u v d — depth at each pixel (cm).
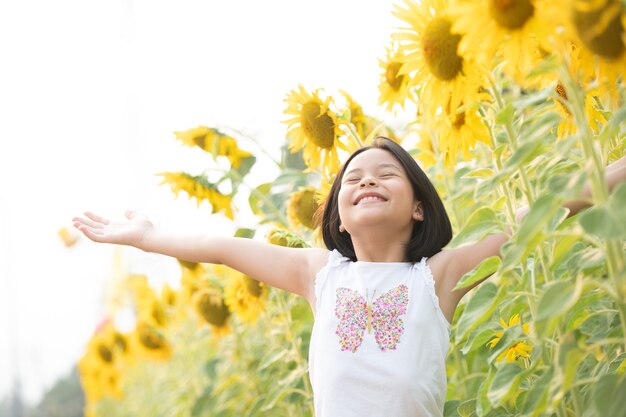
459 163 315
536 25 154
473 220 177
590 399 163
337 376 209
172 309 575
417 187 228
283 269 240
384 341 209
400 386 203
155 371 887
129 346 784
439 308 212
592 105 192
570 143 144
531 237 139
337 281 225
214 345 524
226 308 418
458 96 202
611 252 145
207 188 326
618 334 168
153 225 260
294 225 317
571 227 177
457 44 197
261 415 383
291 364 370
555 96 152
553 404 146
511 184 207
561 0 140
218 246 246
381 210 217
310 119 270
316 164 278
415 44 206
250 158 349
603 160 182
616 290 145
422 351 207
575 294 138
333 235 243
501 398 163
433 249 227
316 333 221
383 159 226
